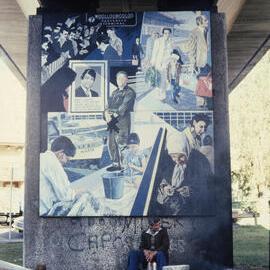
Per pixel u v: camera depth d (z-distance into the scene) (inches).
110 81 409.4
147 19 415.2
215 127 405.7
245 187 1218.0
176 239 397.1
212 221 398.3
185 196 398.6
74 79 410.6
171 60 410.9
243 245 684.7
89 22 415.8
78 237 399.2
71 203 399.2
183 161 400.8
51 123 406.9
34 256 398.9
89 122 405.7
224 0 538.0
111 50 412.5
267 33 729.0
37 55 417.1
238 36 743.1
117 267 395.9
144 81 408.8
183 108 406.3
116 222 399.2
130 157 401.7
